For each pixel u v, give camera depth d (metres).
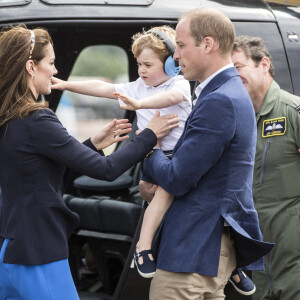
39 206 9.31
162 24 12.30
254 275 12.75
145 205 11.77
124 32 16.72
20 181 9.35
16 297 9.84
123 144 16.84
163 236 9.77
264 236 12.56
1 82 9.42
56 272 9.43
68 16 11.88
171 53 10.74
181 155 9.42
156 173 9.83
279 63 12.84
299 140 12.22
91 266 16.03
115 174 9.60
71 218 9.69
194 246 9.47
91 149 9.71
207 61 9.66
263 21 12.98
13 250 9.30
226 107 9.30
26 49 9.41
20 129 9.31
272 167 12.43
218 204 9.51
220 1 13.06
